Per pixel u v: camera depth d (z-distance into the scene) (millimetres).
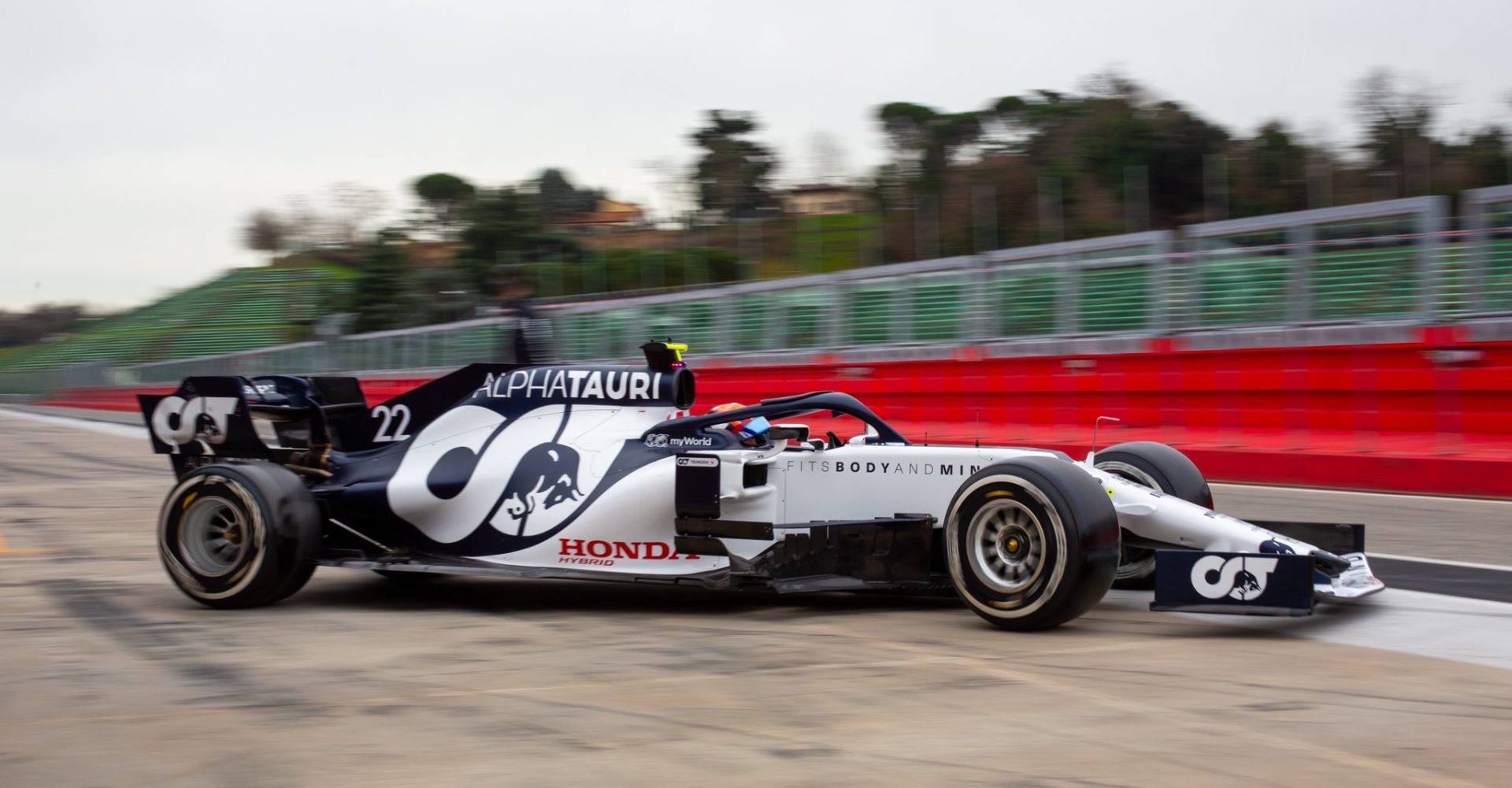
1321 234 11859
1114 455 5188
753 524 4617
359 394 5590
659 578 4723
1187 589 4184
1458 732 3057
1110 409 12875
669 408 5141
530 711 3301
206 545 5035
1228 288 12688
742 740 3025
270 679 3699
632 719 3219
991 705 3312
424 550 5184
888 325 17141
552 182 46844
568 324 22234
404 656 4023
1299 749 2920
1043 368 13750
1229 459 10492
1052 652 3938
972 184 37750
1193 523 4535
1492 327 9688
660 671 3742
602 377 5242
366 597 5305
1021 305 15125
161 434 5609
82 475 12633
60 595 5328
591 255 39875
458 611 4918
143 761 2910
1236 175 32594
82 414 35781
